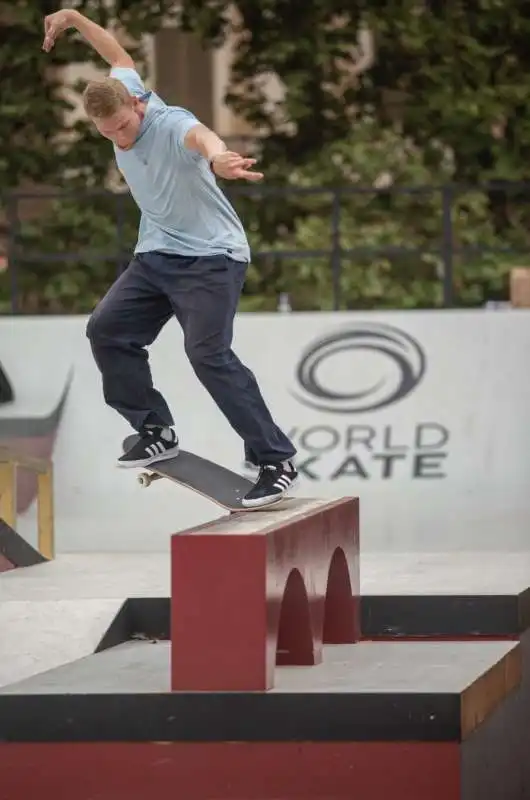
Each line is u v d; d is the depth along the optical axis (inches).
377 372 998.4
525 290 1083.3
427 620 707.4
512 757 653.9
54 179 1395.2
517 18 1370.6
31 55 1378.0
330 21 1389.0
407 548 994.7
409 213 1360.7
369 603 711.1
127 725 539.5
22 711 544.1
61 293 1364.4
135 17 1387.8
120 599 710.5
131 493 999.6
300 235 1342.3
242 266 618.2
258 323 1003.3
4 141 1390.3
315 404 999.6
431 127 1386.6
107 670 602.2
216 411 997.2
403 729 530.3
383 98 1401.3
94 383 1005.8
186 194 601.6
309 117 1402.6
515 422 992.2
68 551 999.6
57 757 543.2
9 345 1008.9
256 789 534.0
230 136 1425.9
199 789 536.1
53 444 1003.3
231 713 534.9
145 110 597.6
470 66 1381.6
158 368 1000.9
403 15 1379.2
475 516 991.6
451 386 997.2
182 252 608.7
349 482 995.9
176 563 537.6
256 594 533.6
